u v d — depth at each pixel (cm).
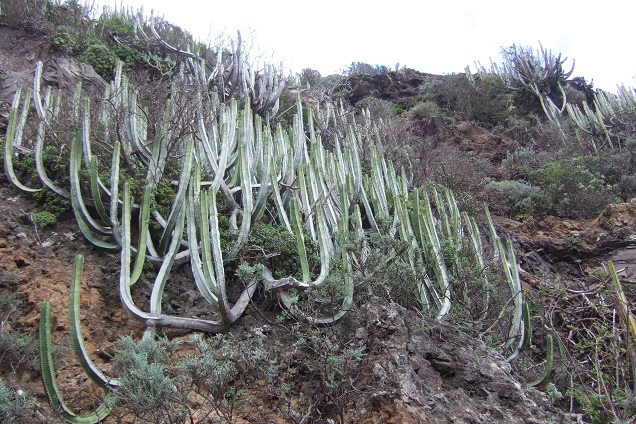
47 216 561
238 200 654
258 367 418
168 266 482
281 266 555
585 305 746
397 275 555
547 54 1873
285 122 1123
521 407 438
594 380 558
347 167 726
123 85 715
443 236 671
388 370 426
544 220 1077
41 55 1007
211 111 736
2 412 355
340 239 562
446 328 508
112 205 532
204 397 397
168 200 598
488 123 1695
